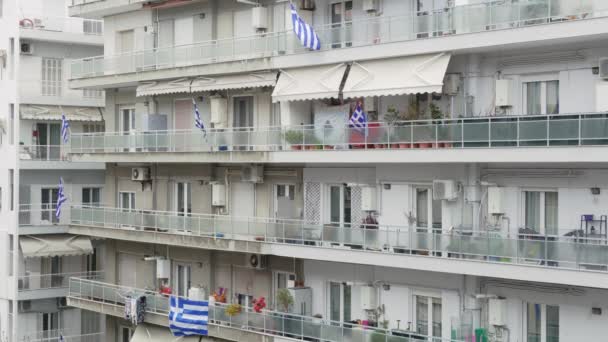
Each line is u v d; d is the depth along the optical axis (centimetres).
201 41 3806
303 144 3269
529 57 2794
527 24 2677
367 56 3075
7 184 4716
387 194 3162
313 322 3150
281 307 3362
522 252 2658
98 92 4934
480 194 2902
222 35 3744
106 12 4166
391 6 3153
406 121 2977
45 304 4669
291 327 3222
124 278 4278
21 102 4697
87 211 4247
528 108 2816
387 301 3162
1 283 4703
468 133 2783
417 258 2909
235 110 3700
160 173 4038
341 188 3338
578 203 2688
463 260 2789
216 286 3816
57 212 4397
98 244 4875
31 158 4694
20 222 4609
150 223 3888
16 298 4572
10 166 4697
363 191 3197
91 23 4938
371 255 3044
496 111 2866
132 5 3997
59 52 4859
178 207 3988
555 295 2720
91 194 4922
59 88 4853
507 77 2855
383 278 3173
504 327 2828
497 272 2708
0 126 4788
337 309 3347
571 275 2550
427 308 3061
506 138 2695
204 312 3538
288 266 3503
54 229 4678
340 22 3309
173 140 3756
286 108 3397
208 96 3803
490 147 2728
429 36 2933
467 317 2895
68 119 4803
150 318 3825
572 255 2552
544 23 2631
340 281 3309
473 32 2792
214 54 3638
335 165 3328
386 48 3017
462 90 2933
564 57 2714
